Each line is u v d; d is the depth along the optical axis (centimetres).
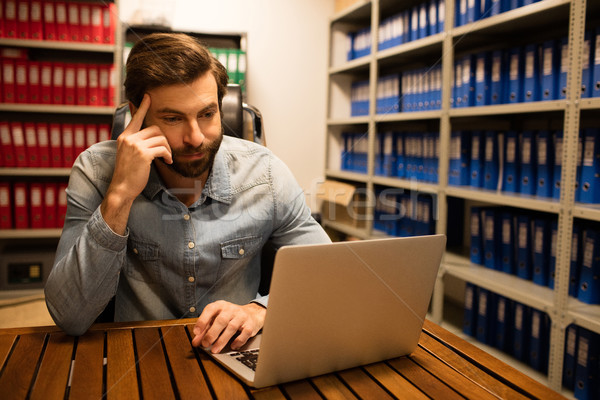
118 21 275
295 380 64
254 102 341
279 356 60
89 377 63
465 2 216
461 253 244
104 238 78
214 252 100
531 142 193
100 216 79
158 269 99
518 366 194
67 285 76
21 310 250
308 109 351
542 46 185
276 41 340
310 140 354
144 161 81
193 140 84
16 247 287
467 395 61
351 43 322
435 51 260
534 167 194
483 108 203
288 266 56
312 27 346
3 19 264
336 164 348
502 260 211
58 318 76
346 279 60
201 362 69
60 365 66
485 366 70
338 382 64
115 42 276
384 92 286
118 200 80
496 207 224
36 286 271
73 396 57
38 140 273
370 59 290
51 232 276
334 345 64
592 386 164
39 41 266
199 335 73
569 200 160
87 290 76
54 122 302
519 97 198
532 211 210
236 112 124
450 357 73
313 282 58
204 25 326
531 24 200
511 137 204
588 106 152
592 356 163
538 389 63
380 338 68
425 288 69
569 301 170
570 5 160
